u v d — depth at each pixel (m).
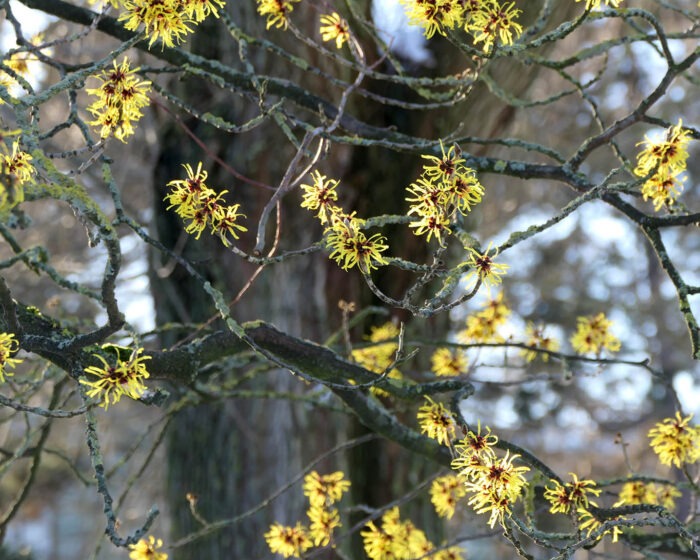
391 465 5.68
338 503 5.48
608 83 10.28
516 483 2.22
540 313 12.23
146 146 6.02
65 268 7.65
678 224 2.82
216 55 4.72
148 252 5.36
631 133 10.36
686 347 12.96
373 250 2.07
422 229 2.10
